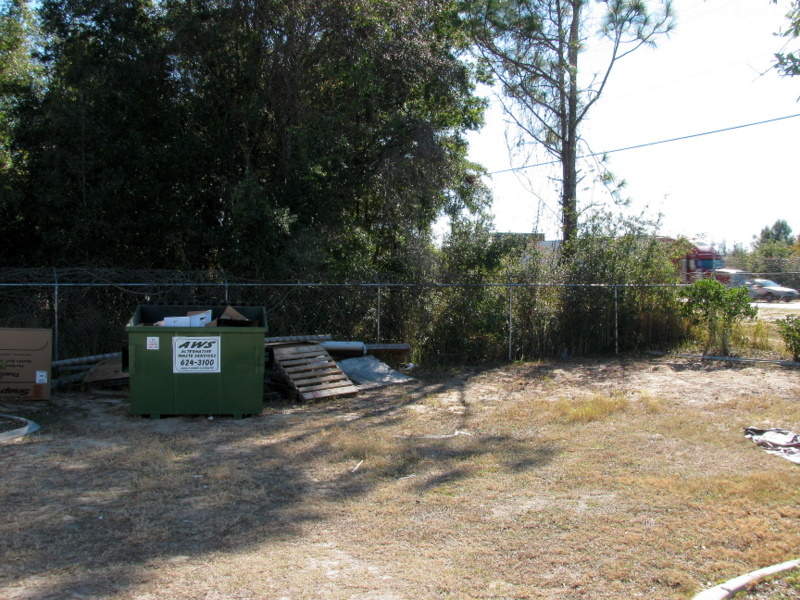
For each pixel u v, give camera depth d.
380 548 4.29
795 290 33.56
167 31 13.35
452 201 15.55
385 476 5.86
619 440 7.01
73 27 13.28
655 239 15.26
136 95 12.79
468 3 16.92
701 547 4.21
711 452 6.50
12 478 5.66
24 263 12.78
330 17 13.30
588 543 4.30
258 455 6.52
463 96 15.68
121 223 12.33
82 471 5.89
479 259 14.09
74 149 12.30
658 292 14.70
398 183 14.14
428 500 5.20
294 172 13.02
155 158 12.66
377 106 13.70
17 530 4.53
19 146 12.86
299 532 4.56
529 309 13.75
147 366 8.05
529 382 10.99
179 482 5.61
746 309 13.62
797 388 10.00
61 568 3.94
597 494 5.27
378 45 13.52
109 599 3.55
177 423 7.86
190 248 13.16
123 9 12.80
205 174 13.12
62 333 10.50
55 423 7.71
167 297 11.23
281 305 12.02
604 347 14.24
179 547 4.29
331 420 8.16
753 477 5.57
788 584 3.65
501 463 6.21
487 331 13.23
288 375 9.59
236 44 13.34
